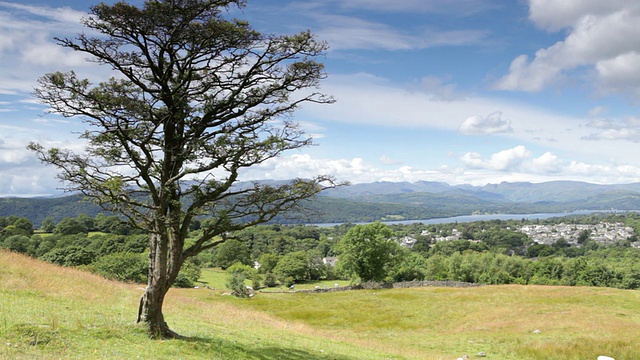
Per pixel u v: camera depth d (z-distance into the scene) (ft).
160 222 59.77
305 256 386.52
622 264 393.70
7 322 54.44
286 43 64.18
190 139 62.64
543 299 164.45
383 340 116.16
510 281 364.58
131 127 62.34
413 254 460.96
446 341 112.88
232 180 64.39
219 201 63.98
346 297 195.11
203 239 63.98
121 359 47.80
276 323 112.16
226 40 62.03
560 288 190.70
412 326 136.87
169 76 63.00
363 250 262.67
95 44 59.06
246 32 61.62
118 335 56.95
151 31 58.80
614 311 135.33
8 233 341.00
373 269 265.75
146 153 59.67
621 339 92.84
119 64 61.26
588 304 149.59
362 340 107.34
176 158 62.54
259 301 180.04
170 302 117.19
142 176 60.80
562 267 374.84
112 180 53.42
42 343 49.06
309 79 67.36
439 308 163.22
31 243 318.86
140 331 59.93
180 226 70.64
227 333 79.77
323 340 94.32
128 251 270.67
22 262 107.45
